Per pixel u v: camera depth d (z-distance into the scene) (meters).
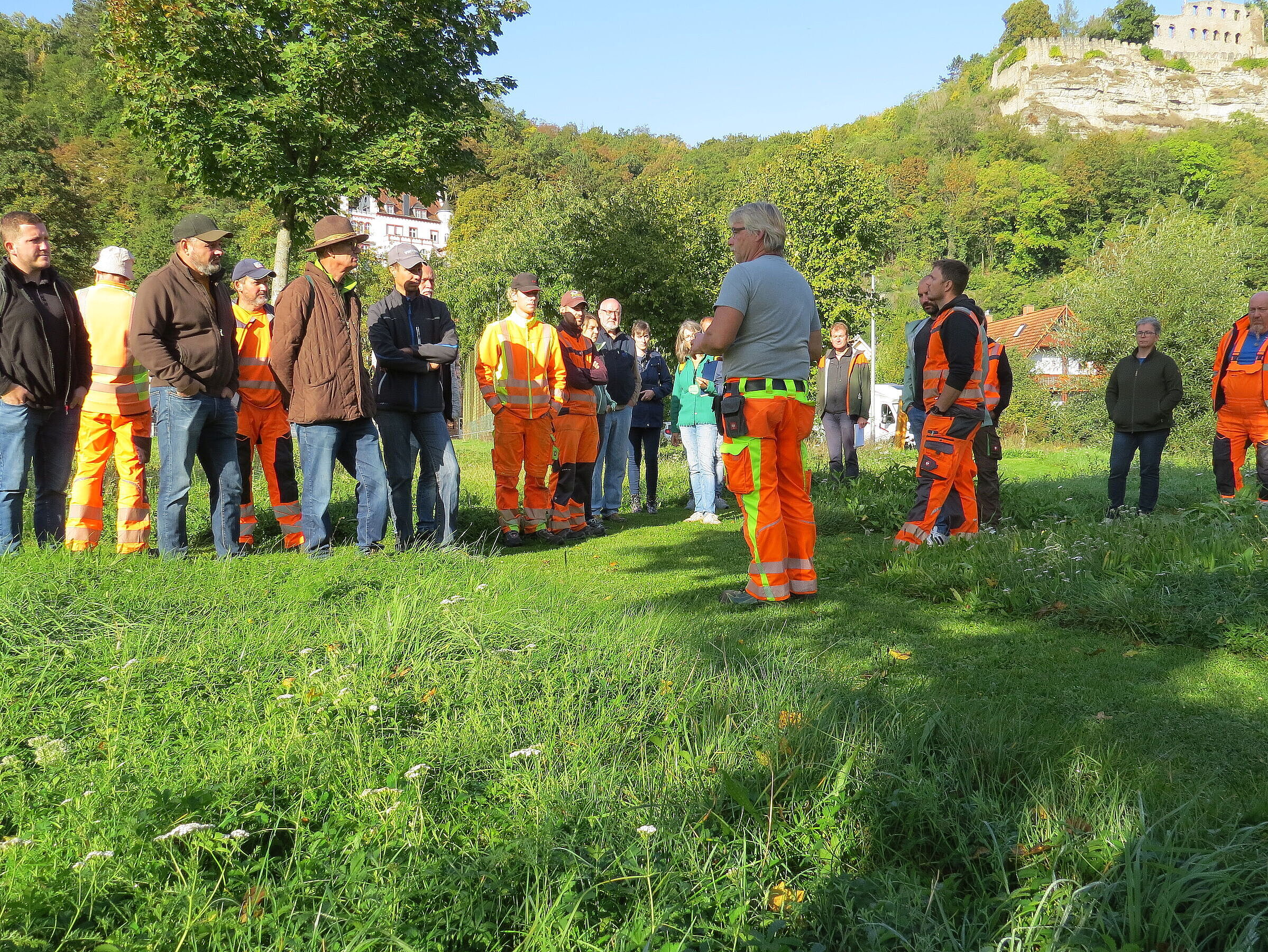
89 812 2.20
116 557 5.17
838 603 4.71
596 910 1.87
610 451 8.67
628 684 3.23
